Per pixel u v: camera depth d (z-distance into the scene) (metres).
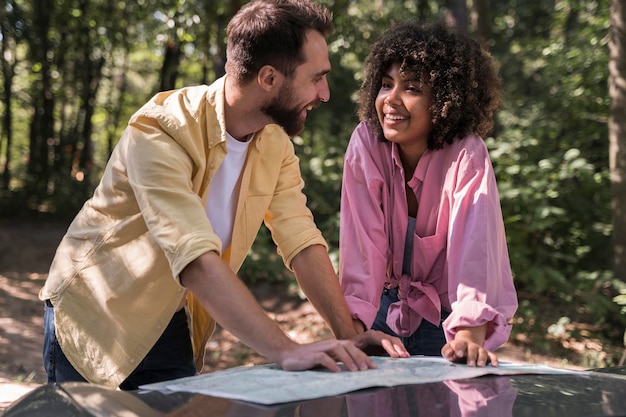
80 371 2.13
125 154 2.10
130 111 18.83
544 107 9.85
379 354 2.12
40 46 14.36
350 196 2.54
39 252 10.48
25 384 4.28
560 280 6.98
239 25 2.09
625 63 6.98
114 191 2.12
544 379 1.65
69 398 1.57
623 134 7.03
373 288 2.45
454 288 2.22
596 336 6.81
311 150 9.48
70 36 14.85
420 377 1.66
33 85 15.58
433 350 2.62
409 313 2.60
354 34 10.92
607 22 9.07
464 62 2.37
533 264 7.45
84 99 16.20
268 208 2.47
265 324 1.82
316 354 1.76
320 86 2.14
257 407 1.45
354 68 11.68
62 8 13.69
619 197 7.07
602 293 7.27
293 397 1.50
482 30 9.05
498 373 1.71
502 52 13.40
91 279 2.13
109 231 2.12
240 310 1.82
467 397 1.49
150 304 2.11
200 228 1.91
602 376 1.69
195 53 13.30
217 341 6.89
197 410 1.45
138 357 2.11
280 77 2.08
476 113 2.41
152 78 22.06
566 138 9.33
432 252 2.49
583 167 7.42
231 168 2.27
